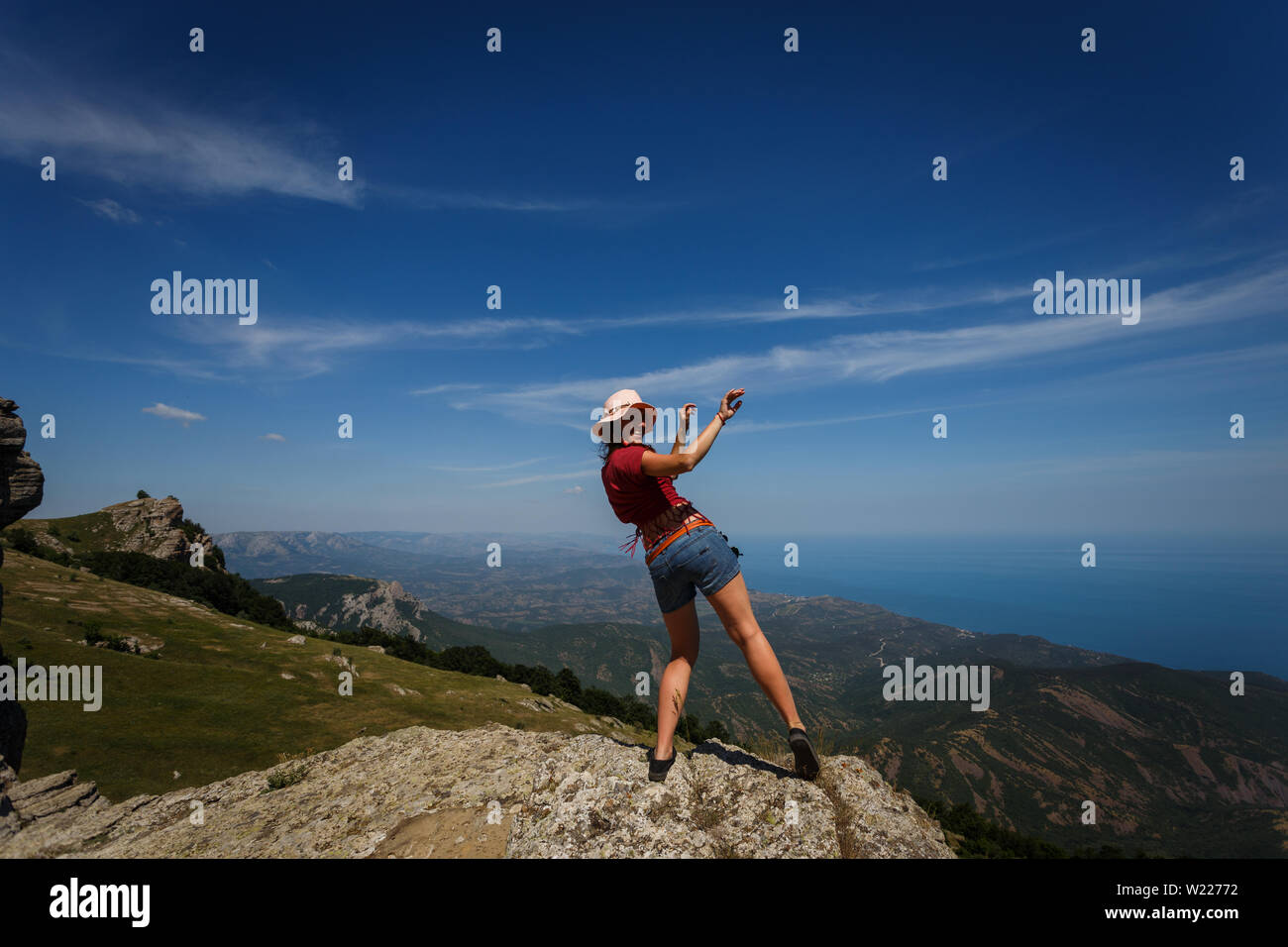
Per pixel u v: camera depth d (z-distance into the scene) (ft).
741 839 10.77
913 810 12.43
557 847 10.39
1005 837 132.87
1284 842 456.04
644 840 10.55
